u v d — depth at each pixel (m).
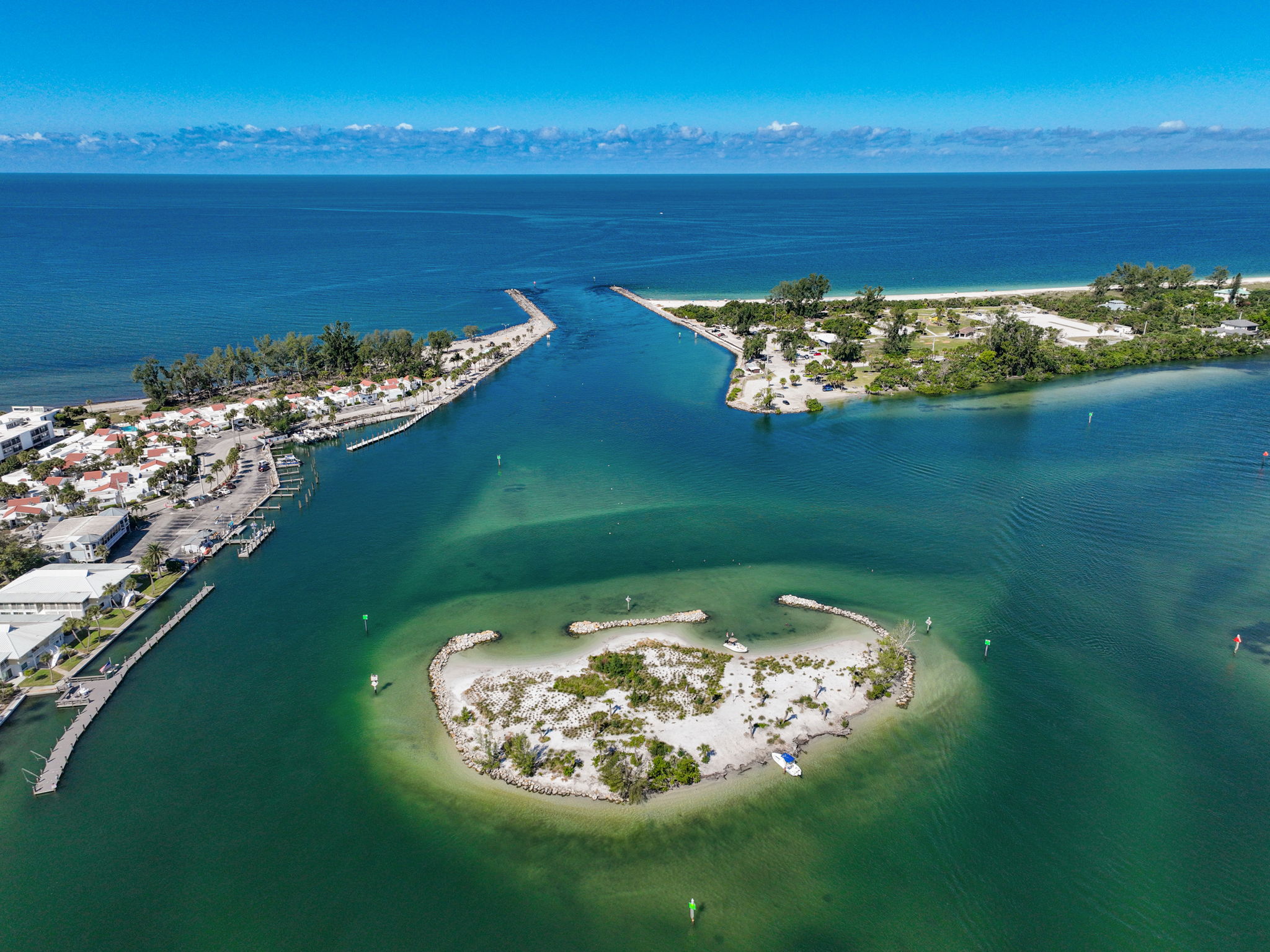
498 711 80.56
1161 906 60.28
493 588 106.12
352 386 199.75
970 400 194.38
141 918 58.81
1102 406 184.88
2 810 68.56
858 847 65.38
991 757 75.06
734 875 62.72
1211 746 76.38
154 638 93.06
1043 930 58.38
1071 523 123.38
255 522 126.81
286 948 56.66
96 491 129.00
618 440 167.12
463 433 173.75
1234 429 166.12
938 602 101.94
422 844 65.44
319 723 79.88
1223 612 98.56
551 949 56.69
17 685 84.25
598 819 67.69
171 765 74.00
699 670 86.75
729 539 120.12
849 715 80.44
